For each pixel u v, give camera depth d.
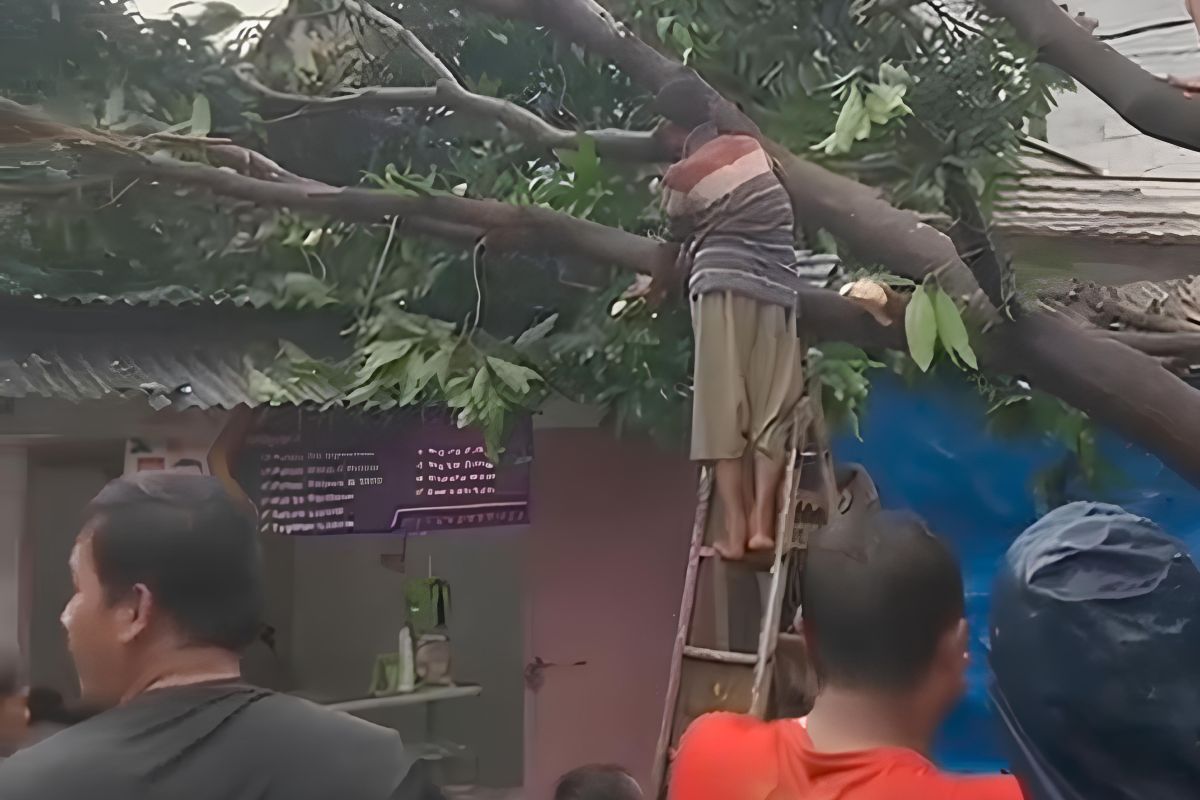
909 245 1.25
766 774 0.97
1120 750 1.14
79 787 0.95
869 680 0.98
